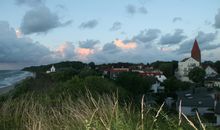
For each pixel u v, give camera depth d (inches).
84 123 213.8
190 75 4311.0
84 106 259.4
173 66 5019.7
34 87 569.3
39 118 271.4
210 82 4084.6
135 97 426.6
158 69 4926.2
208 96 2160.4
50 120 273.1
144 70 4539.9
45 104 334.6
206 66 5027.1
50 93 419.5
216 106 1203.9
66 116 274.7
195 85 3905.0
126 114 245.8
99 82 474.0
